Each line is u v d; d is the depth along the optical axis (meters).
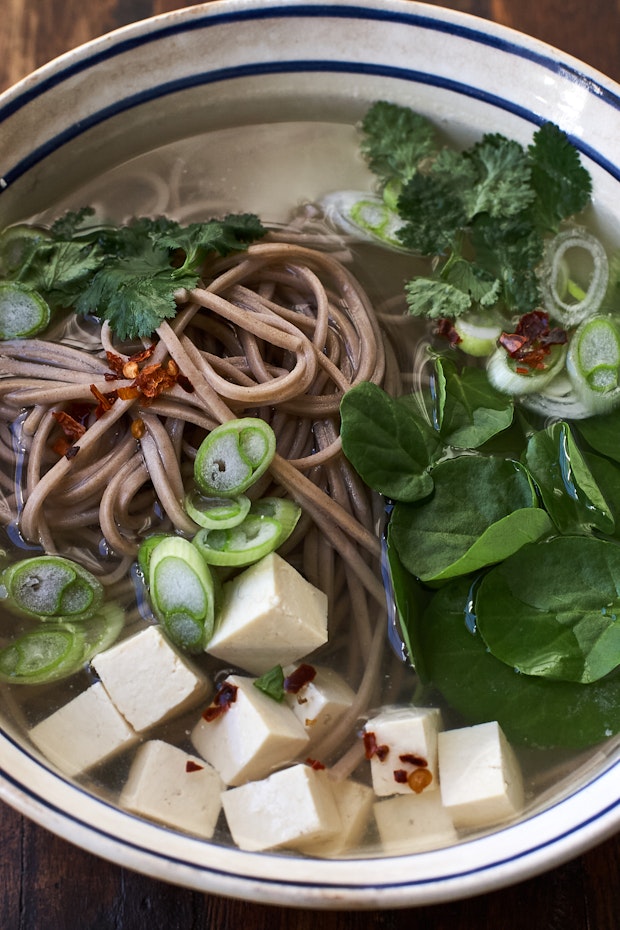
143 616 0.30
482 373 0.33
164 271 0.32
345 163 0.36
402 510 0.31
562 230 0.35
